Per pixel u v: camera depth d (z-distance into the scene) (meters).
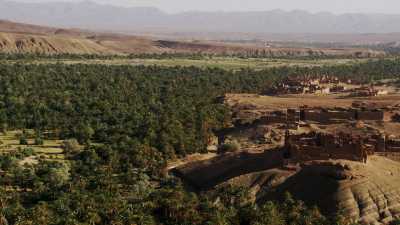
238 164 120.00
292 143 115.56
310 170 106.94
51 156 138.00
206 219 89.31
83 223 85.94
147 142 143.12
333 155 111.06
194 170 123.12
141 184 113.44
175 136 148.50
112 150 136.00
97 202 96.88
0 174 120.50
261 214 89.12
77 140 154.38
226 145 142.88
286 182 106.31
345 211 95.62
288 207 93.88
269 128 155.12
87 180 113.69
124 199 104.00
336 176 103.00
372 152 119.06
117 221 86.50
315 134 121.69
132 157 132.00
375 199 98.19
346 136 118.88
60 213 92.75
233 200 101.38
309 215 89.88
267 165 115.50
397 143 125.75
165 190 102.56
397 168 112.50
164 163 128.88
